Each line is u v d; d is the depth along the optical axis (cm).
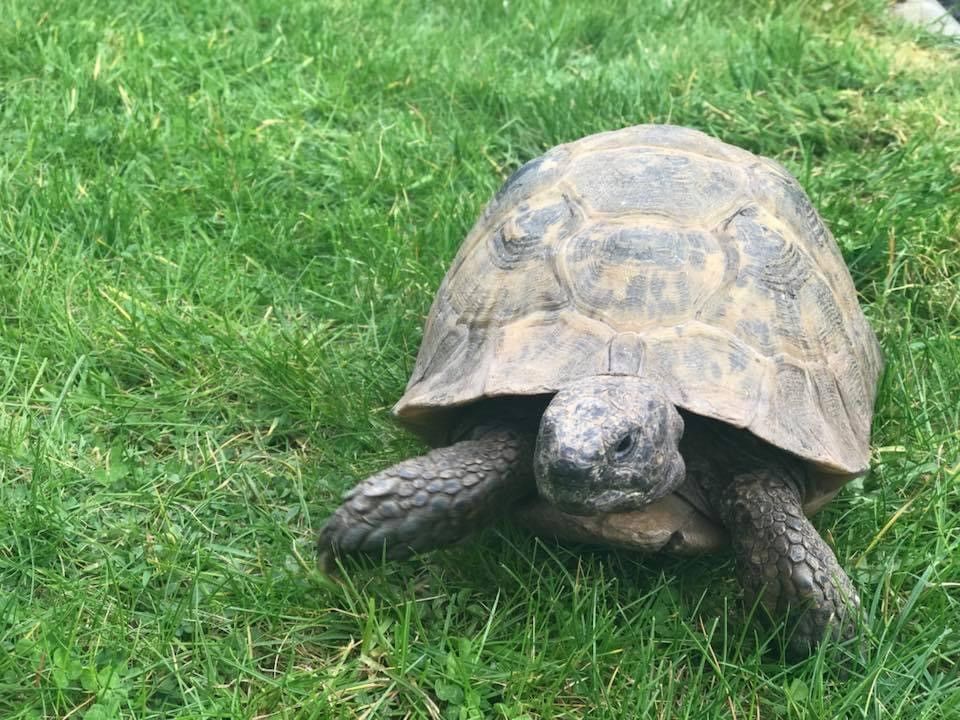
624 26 99
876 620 43
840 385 46
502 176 77
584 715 39
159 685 40
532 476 43
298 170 75
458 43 94
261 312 63
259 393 56
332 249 68
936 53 97
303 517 49
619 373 41
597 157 50
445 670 40
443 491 42
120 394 55
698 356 41
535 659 40
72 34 87
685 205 46
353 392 56
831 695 40
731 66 88
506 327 44
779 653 43
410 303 63
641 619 43
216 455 53
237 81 85
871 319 64
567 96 83
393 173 75
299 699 39
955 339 60
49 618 42
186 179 73
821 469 43
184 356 58
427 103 85
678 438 40
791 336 44
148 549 46
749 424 40
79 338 57
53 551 46
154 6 94
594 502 38
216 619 43
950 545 47
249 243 67
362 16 98
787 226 49
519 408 44
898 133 80
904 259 67
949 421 55
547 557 46
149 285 63
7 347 57
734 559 45
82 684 39
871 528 48
